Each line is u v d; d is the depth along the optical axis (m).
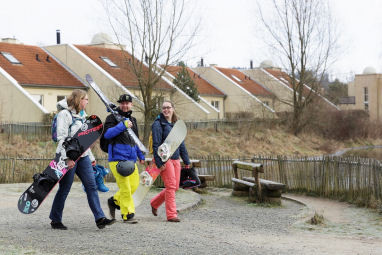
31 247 5.64
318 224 8.91
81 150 6.37
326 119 42.09
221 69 53.91
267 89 51.16
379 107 57.59
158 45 28.53
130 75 33.72
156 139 7.69
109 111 7.07
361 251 6.09
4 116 28.72
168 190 7.84
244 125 36.22
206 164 15.80
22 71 31.89
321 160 13.34
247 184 11.55
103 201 10.19
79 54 34.56
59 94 32.78
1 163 15.59
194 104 36.81
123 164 6.92
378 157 29.34
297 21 39.94
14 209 8.59
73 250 5.54
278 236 7.18
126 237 6.29
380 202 11.08
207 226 7.70
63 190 6.62
